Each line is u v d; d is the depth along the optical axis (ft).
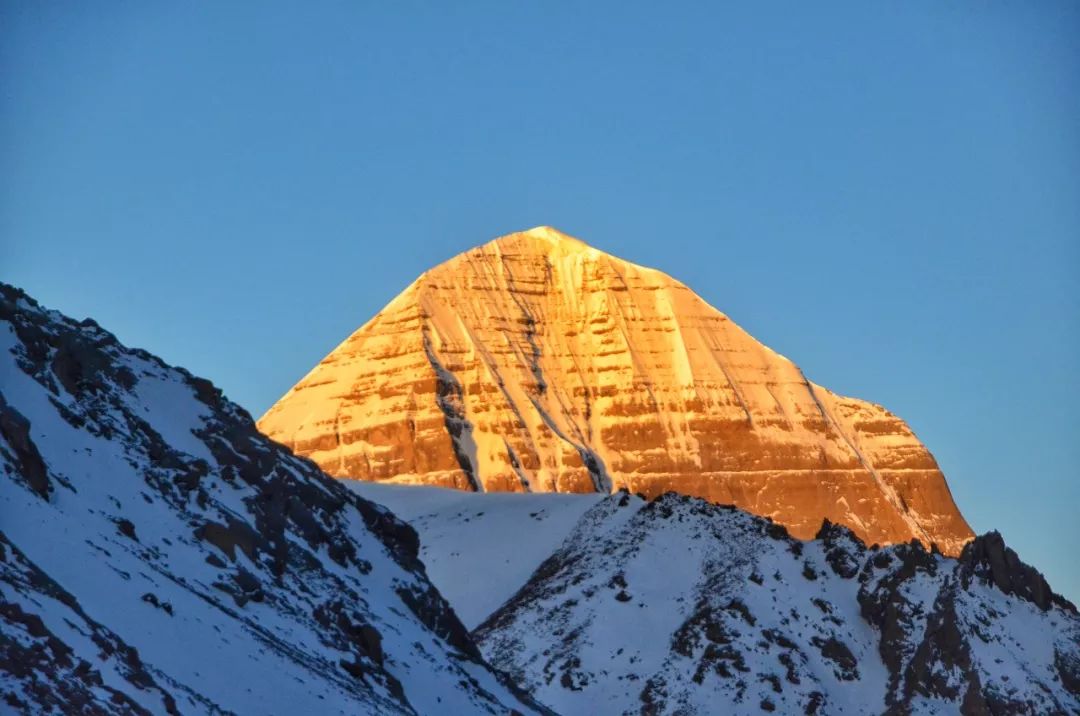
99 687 590.55
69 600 635.66
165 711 609.01
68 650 596.70
